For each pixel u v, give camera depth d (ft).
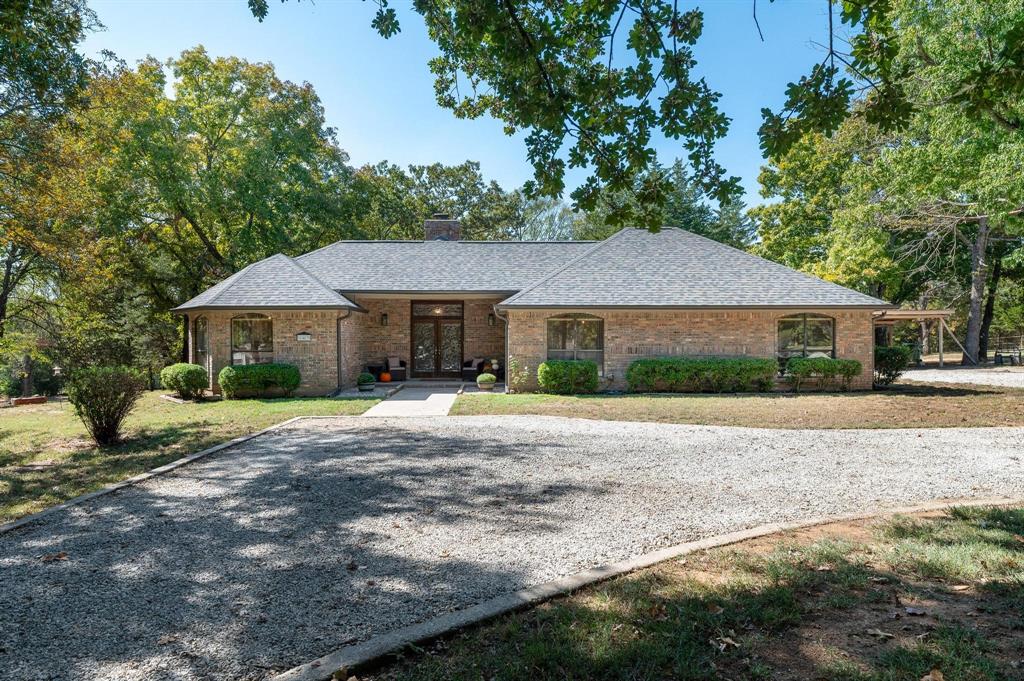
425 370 68.03
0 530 16.66
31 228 43.57
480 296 61.46
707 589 11.80
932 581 12.11
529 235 157.38
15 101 37.88
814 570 12.70
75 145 47.37
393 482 21.90
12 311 71.72
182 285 85.87
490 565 13.79
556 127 15.53
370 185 99.14
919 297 115.96
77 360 77.87
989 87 14.17
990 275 107.76
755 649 9.50
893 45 13.28
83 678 9.32
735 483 21.30
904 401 45.19
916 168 55.01
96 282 58.13
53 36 34.27
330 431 33.91
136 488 21.45
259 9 17.07
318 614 11.40
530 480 22.02
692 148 15.20
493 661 9.30
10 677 9.32
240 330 54.85
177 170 73.82
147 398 54.60
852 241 78.84
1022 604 10.96
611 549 14.76
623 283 57.57
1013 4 39.65
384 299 67.41
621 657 9.21
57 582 13.08
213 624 11.04
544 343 55.47
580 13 15.39
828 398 48.21
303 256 67.10
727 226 144.87
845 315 55.83
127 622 11.17
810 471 23.06
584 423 36.09
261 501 19.54
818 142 82.43
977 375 74.08
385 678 9.04
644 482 21.56
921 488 20.35
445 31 19.51
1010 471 22.74
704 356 55.67
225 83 81.25
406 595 12.19
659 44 14.65
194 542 15.62
